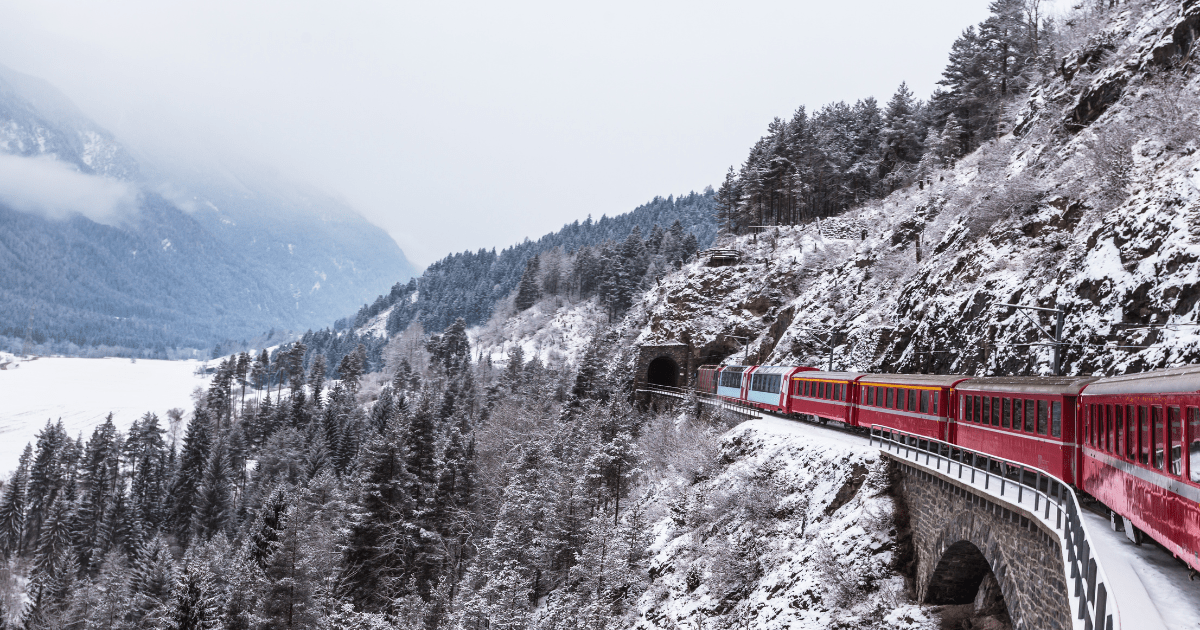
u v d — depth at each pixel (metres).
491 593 42.12
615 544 46.72
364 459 66.12
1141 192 37.78
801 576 34.09
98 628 60.94
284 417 140.12
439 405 120.62
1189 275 30.84
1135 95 49.91
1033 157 58.00
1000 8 108.00
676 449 64.44
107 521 93.31
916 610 29.23
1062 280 39.75
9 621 74.50
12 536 104.12
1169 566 15.81
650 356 104.62
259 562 55.16
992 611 27.42
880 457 35.41
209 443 116.06
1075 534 15.09
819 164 130.25
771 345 87.88
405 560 55.09
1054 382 24.41
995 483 24.47
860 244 90.12
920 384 35.91
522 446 79.75
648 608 42.03
